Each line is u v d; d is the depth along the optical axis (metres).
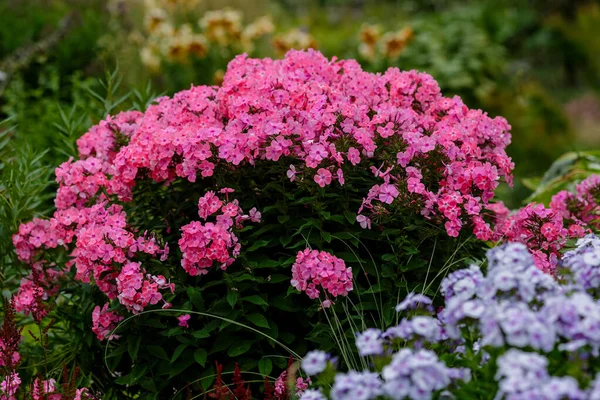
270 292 3.29
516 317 2.07
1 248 3.82
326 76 3.71
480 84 9.03
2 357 3.10
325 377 2.31
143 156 3.29
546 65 13.47
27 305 3.50
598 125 10.95
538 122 8.80
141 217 3.53
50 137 5.29
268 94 3.35
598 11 13.83
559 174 4.88
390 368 2.07
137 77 7.39
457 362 2.41
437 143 3.29
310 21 13.41
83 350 3.55
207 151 3.15
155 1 8.82
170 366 3.18
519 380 1.92
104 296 3.55
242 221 3.21
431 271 3.25
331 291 3.02
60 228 3.54
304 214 3.29
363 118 3.32
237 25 7.92
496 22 12.43
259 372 3.26
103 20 8.08
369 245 3.35
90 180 3.53
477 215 3.25
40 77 6.43
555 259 3.22
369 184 3.29
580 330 2.04
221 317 3.09
